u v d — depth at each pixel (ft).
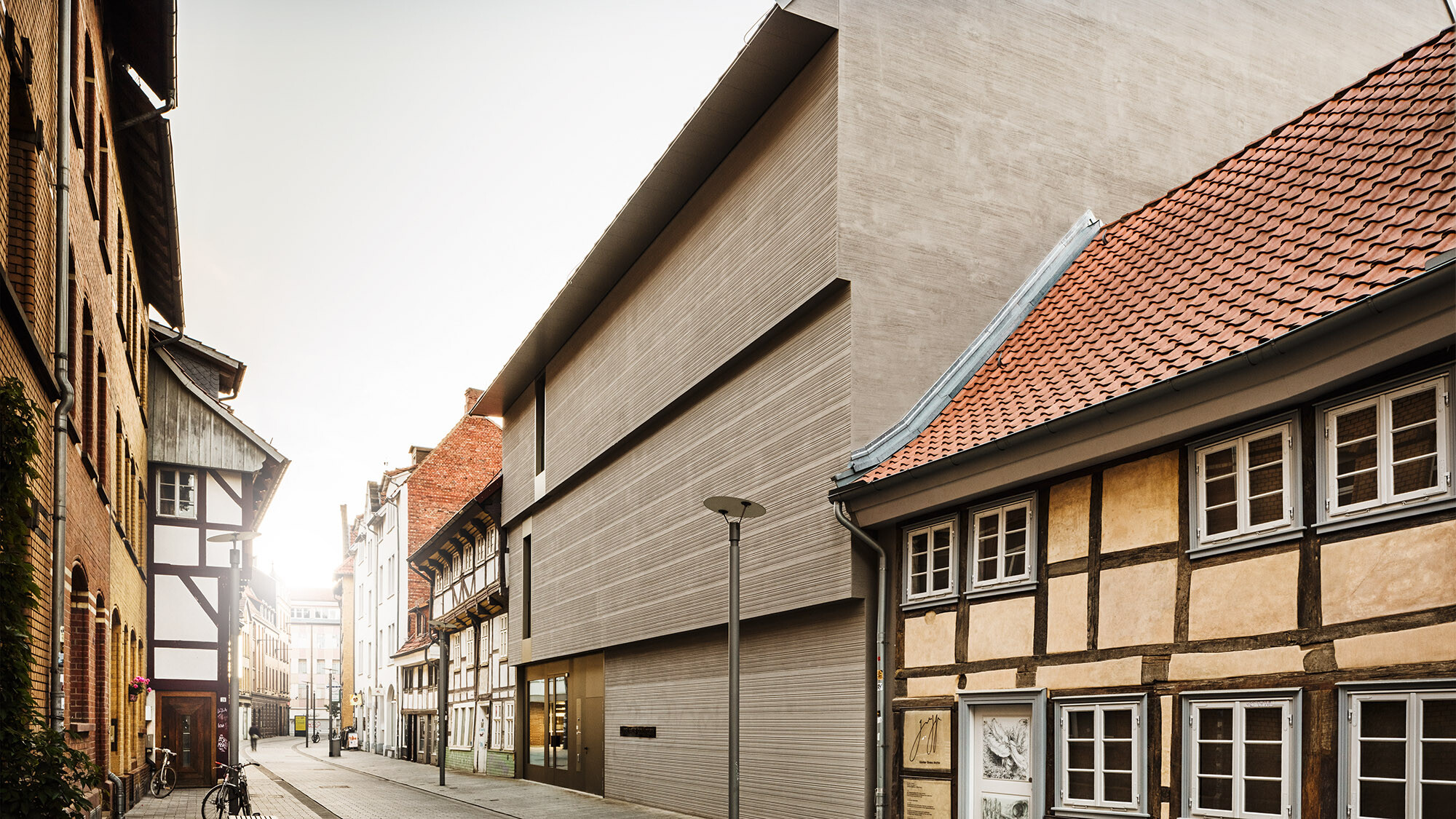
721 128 51.39
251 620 219.41
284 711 292.20
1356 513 24.08
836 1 44.01
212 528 86.69
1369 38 55.88
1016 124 46.78
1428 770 21.79
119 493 61.46
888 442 41.01
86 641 46.47
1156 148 49.60
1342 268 27.12
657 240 62.34
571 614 76.02
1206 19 51.80
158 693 83.25
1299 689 24.62
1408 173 28.43
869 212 43.47
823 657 44.50
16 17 28.40
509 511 94.84
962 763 35.73
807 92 46.16
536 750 88.12
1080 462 31.50
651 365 62.13
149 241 70.33
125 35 52.03
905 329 43.34
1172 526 29.01
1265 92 52.75
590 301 71.72
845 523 41.14
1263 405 25.99
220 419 87.71
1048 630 32.91
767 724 48.78
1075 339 36.91
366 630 179.32
